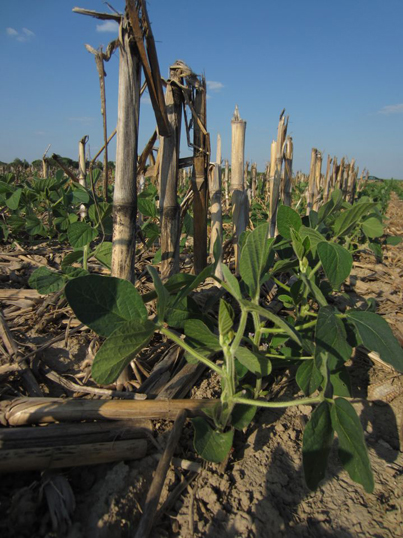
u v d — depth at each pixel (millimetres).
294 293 2238
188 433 1856
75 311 1497
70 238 2828
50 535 1346
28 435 1589
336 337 1678
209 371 2369
